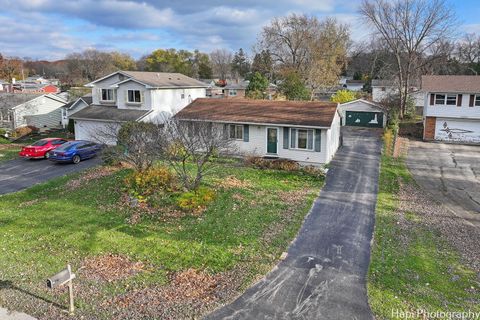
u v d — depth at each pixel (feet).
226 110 93.09
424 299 33.83
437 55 160.66
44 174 78.43
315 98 203.62
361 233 48.39
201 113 92.63
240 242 44.75
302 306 32.40
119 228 48.52
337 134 96.99
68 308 31.27
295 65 198.90
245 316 30.91
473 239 48.01
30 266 38.58
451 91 113.29
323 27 204.64
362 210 56.85
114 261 40.01
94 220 51.19
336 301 33.19
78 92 171.73
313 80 190.19
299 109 88.63
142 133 68.33
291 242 45.21
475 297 34.42
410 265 40.16
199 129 66.08
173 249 42.80
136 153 64.75
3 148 106.63
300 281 36.45
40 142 94.32
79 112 111.55
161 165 69.10
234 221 50.98
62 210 55.47
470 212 58.39
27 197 63.72
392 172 78.79
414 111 151.64
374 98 193.57
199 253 41.88
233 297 33.50
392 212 56.59
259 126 85.35
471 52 238.48
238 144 88.22
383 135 113.60
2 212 55.21
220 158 84.64
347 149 98.94
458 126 115.65
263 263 39.83
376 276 37.65
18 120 136.05
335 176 74.84
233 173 74.90
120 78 111.45
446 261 41.52
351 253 42.68
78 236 46.09
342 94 159.22
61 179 73.05
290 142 83.56
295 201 59.98
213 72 403.13
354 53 279.08
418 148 106.52
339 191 65.82
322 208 57.26
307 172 75.20
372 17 150.92
